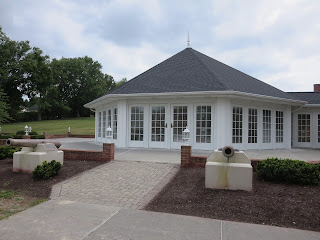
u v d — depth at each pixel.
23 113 49.56
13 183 6.10
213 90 10.29
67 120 48.12
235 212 4.16
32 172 6.36
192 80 11.58
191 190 5.27
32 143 7.15
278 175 5.53
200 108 10.97
